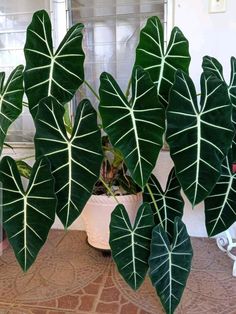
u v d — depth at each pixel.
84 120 0.87
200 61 1.35
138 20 1.42
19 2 1.50
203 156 0.83
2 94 0.99
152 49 0.94
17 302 1.04
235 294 1.07
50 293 1.09
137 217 0.94
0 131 0.98
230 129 0.83
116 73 1.49
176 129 0.82
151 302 1.04
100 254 1.35
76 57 0.92
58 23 1.46
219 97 0.83
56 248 1.42
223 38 1.32
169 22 1.35
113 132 0.85
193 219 1.48
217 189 1.00
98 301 1.04
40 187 0.88
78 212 0.89
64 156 0.88
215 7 1.30
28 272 1.22
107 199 1.18
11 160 0.90
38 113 0.85
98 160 0.88
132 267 0.95
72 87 0.93
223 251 1.36
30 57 0.92
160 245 0.92
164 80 0.95
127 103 0.85
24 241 0.91
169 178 1.10
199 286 1.12
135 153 0.85
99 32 1.47
